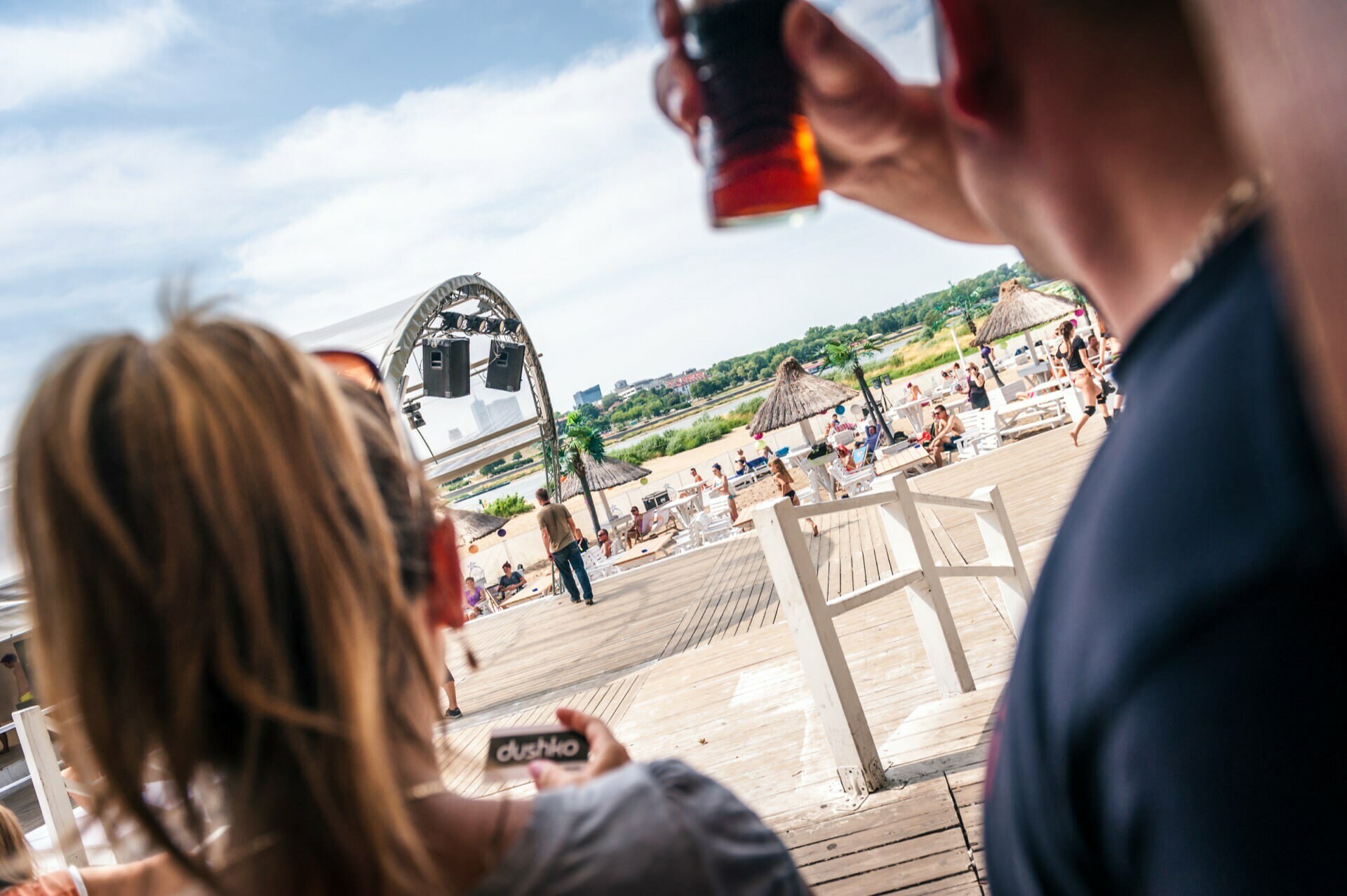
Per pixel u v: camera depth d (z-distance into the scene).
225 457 0.48
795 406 22.05
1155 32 0.30
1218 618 0.29
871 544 9.34
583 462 25.89
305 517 0.49
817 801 3.57
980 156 0.39
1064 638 0.36
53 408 0.49
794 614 3.51
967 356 37.78
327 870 0.49
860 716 3.53
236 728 0.49
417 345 13.21
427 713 0.59
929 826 3.11
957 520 8.92
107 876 0.81
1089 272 0.38
